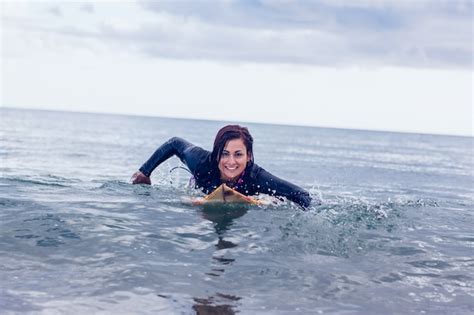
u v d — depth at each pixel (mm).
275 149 38594
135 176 9484
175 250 5215
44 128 52000
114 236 5562
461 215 8477
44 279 4215
